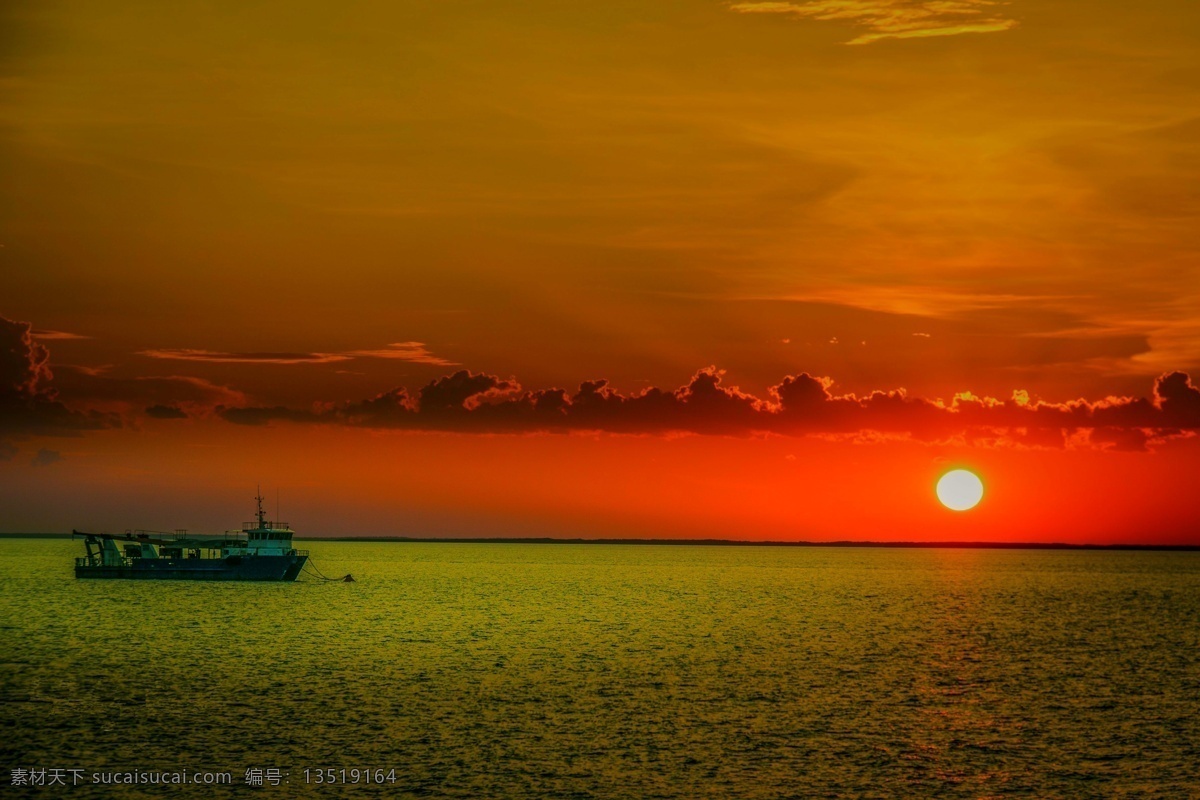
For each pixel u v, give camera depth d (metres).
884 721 72.75
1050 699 82.19
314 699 78.00
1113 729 71.31
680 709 75.44
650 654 105.81
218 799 54.31
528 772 58.94
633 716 72.81
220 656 101.31
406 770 59.19
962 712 76.31
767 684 86.88
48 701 77.00
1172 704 80.50
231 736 66.31
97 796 54.62
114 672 90.94
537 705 76.25
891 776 59.41
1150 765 62.31
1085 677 94.06
